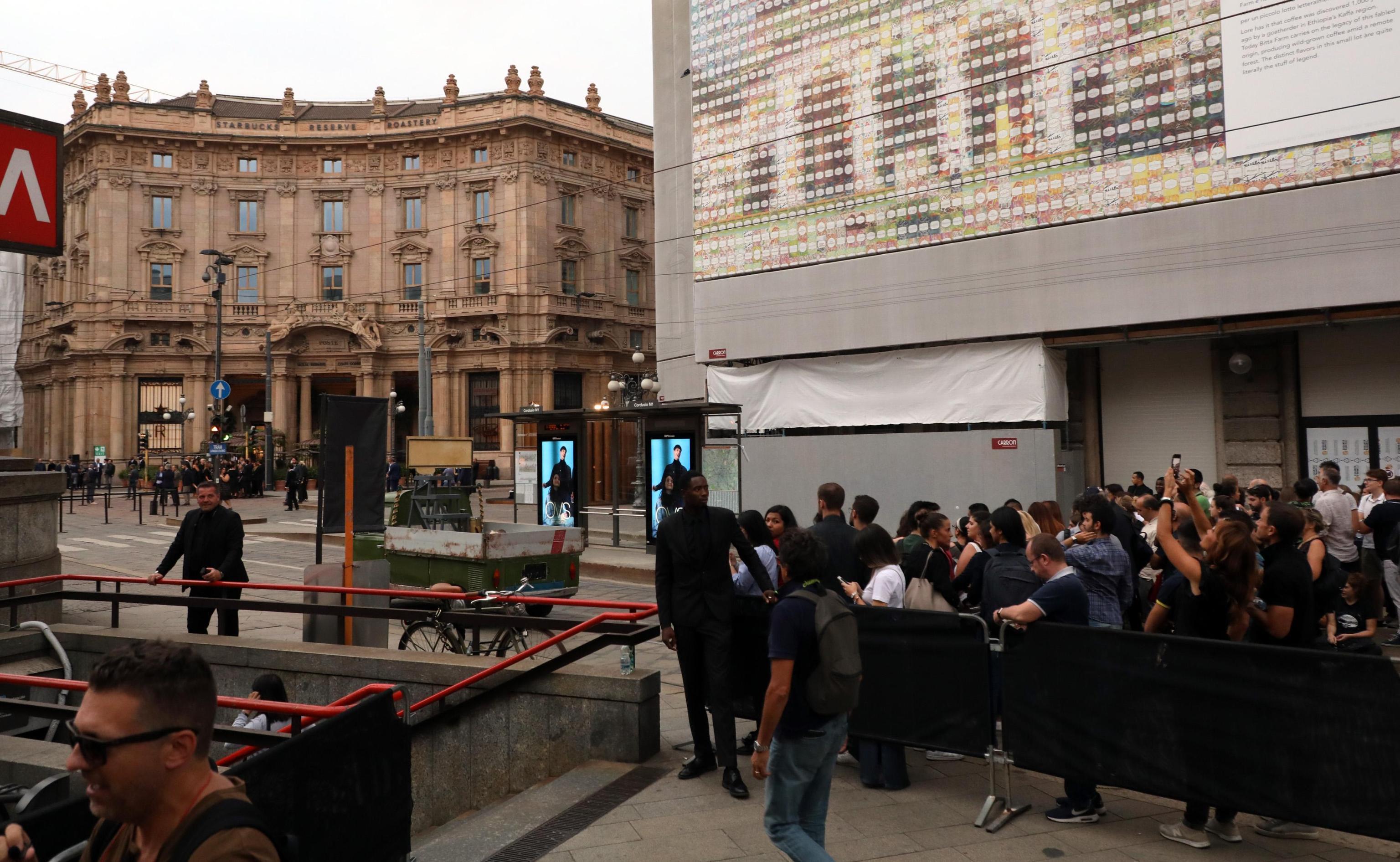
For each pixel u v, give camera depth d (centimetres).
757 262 1952
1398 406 1338
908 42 1738
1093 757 512
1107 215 1511
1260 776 463
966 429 1753
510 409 5144
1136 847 496
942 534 645
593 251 5466
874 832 518
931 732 570
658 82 2458
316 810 318
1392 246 1262
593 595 1426
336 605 880
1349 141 1294
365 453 972
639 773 625
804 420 1914
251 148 5397
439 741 734
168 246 5362
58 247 658
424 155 5375
